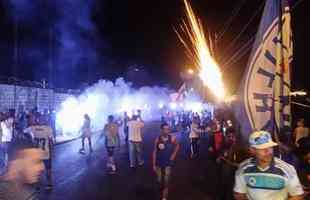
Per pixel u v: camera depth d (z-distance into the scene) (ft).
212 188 40.68
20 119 67.56
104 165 57.67
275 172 14.71
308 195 19.48
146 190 40.40
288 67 21.43
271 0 21.80
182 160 63.31
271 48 21.75
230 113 34.68
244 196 15.30
